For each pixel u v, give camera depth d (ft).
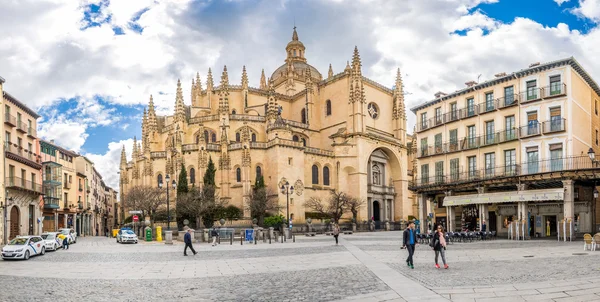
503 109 172.96
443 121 195.72
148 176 282.36
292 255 106.93
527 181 148.87
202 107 315.37
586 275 61.62
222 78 298.15
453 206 187.42
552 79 159.22
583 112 164.04
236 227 246.27
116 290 60.23
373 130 326.44
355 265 82.43
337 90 323.37
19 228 186.39
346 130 312.71
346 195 281.74
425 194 195.00
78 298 55.01
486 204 169.99
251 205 245.65
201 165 270.46
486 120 179.52
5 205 169.68
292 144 278.26
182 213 233.55
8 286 64.90
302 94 340.18
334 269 77.46
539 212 165.89
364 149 306.35
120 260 101.60
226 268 82.89
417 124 211.82
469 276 64.34
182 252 122.31
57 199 238.89
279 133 282.97
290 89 359.05
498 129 174.50
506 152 171.01
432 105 204.64
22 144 194.18
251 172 275.80
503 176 152.76
